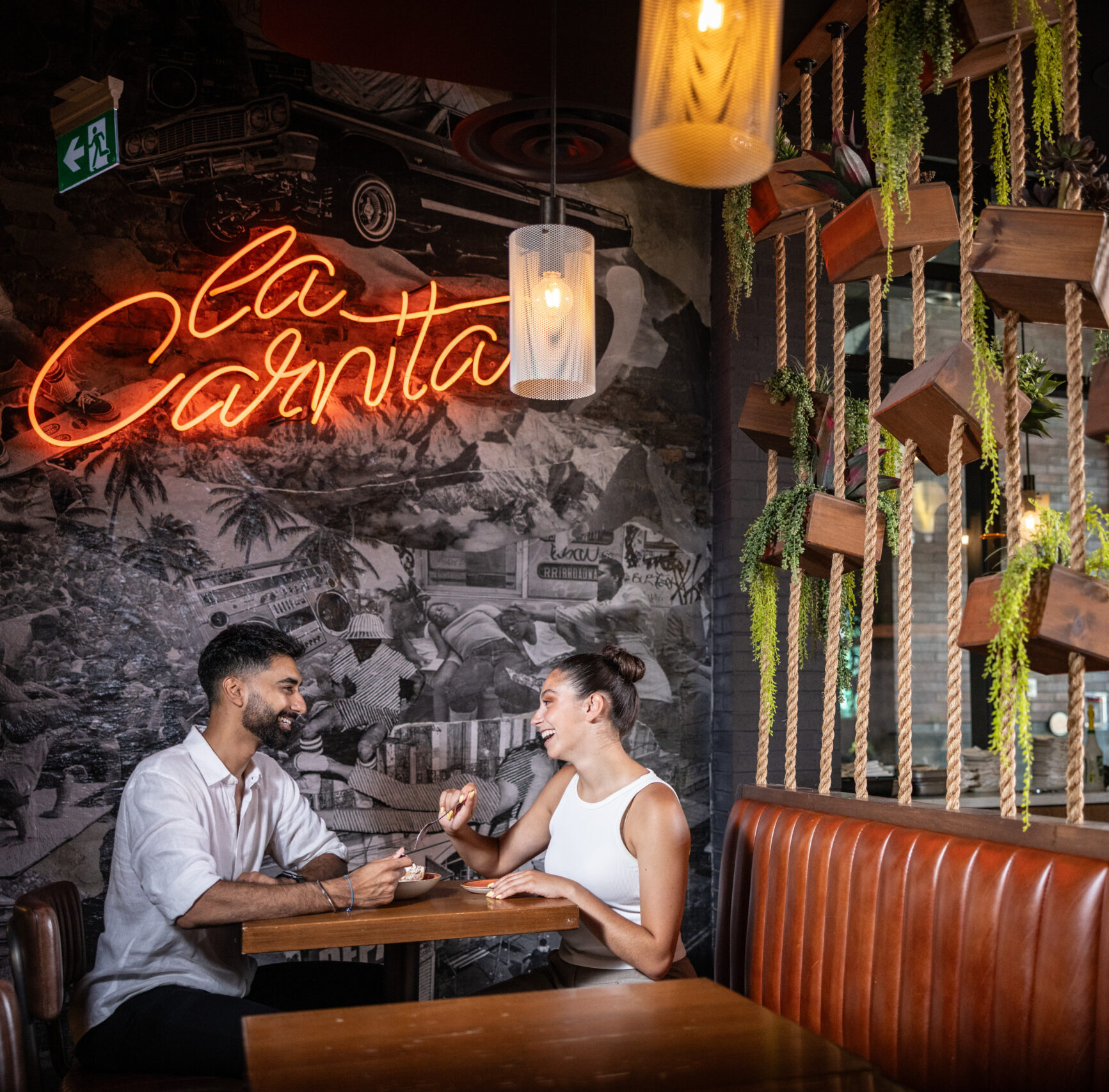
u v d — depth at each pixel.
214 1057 2.10
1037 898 1.79
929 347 4.88
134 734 3.41
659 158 1.60
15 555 3.34
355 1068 1.24
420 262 3.91
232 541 3.58
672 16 1.51
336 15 2.75
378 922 2.11
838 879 2.27
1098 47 3.62
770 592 2.87
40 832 3.29
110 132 3.10
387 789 3.69
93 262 3.51
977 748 4.62
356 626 3.70
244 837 2.64
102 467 3.46
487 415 3.95
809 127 2.91
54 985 2.13
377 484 3.77
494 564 3.90
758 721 4.01
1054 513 2.06
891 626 4.66
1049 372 2.46
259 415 3.65
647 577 4.12
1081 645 1.88
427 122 3.96
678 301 4.29
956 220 2.38
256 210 3.71
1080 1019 1.69
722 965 2.74
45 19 3.52
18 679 3.31
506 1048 1.31
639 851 2.36
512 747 3.87
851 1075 1.23
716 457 4.23
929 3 2.18
